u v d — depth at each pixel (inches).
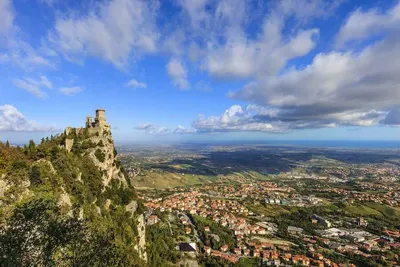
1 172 1843.0
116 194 3560.5
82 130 3750.0
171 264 4402.1
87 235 1128.8
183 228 6688.0
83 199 2541.8
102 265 1056.8
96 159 3481.8
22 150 2598.4
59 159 2657.5
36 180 2060.8
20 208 1075.9
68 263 986.1
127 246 2812.5
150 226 5954.7
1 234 921.5
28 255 910.4
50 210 1114.1
